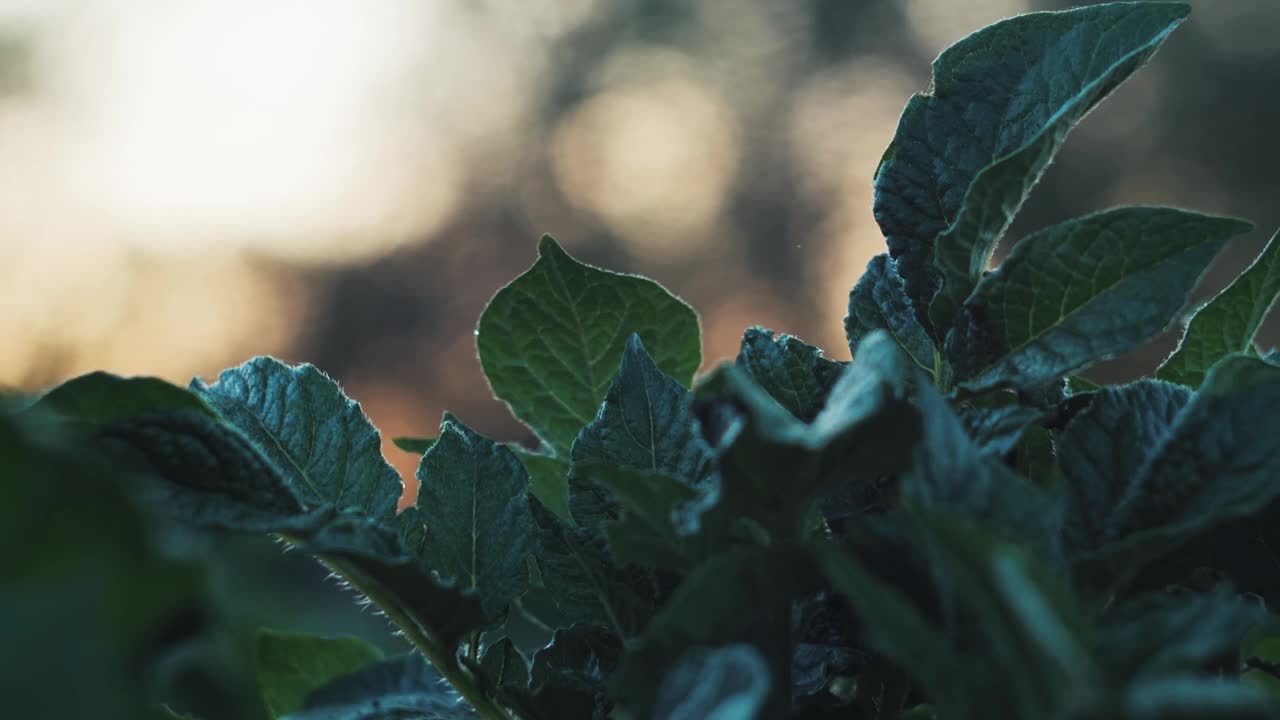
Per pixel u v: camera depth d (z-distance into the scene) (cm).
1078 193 1031
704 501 50
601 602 55
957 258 55
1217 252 52
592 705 54
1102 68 55
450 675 54
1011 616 45
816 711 54
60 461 40
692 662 47
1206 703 41
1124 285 53
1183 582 54
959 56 57
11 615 40
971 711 46
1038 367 53
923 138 57
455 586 52
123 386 51
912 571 49
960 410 55
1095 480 52
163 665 43
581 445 56
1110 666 46
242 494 51
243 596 45
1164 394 53
